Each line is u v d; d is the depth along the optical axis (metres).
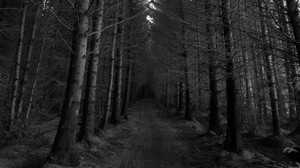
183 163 6.98
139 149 8.48
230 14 7.18
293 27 4.00
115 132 10.84
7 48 11.77
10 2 11.09
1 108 7.79
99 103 15.36
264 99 13.35
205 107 23.06
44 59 12.26
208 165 6.55
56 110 17.30
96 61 8.70
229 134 7.32
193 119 16.89
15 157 5.29
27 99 10.78
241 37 6.96
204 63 9.13
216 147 8.67
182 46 13.13
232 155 6.76
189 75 13.85
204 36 8.23
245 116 14.08
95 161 6.04
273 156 8.73
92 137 7.96
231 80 7.55
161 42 17.45
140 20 16.03
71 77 5.05
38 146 6.64
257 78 12.66
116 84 14.00
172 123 16.16
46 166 4.25
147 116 21.00
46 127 10.80
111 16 10.98
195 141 10.10
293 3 3.99
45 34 9.87
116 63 14.78
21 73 11.38
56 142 4.70
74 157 4.78
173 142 10.06
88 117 8.00
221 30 7.54
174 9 11.78
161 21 15.31
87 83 8.45
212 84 11.53
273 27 3.99
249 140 11.53
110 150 7.66
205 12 7.86
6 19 11.12
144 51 22.42
